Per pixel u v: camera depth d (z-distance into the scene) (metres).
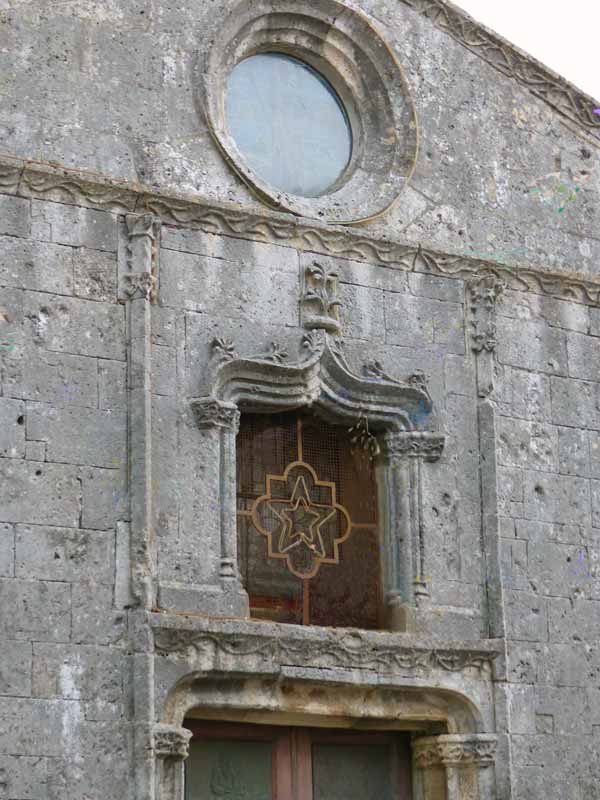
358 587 25.03
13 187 23.36
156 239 24.08
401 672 24.34
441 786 24.92
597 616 26.31
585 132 28.67
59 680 22.08
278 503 24.73
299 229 25.22
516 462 26.27
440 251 26.30
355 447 25.50
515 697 25.11
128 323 23.69
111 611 22.59
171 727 22.47
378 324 25.59
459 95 27.45
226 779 23.88
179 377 23.89
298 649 23.61
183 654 22.80
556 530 26.33
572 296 27.58
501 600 25.31
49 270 23.36
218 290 24.45
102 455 23.08
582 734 25.56
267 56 26.44
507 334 26.75
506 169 27.61
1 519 22.27
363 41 26.66
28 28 24.09
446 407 25.86
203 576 23.42
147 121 24.64
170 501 23.42
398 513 25.23
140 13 24.97
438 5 27.52
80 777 21.89
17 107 23.78
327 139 26.58
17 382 22.80
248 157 25.88
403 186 26.36
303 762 24.47
